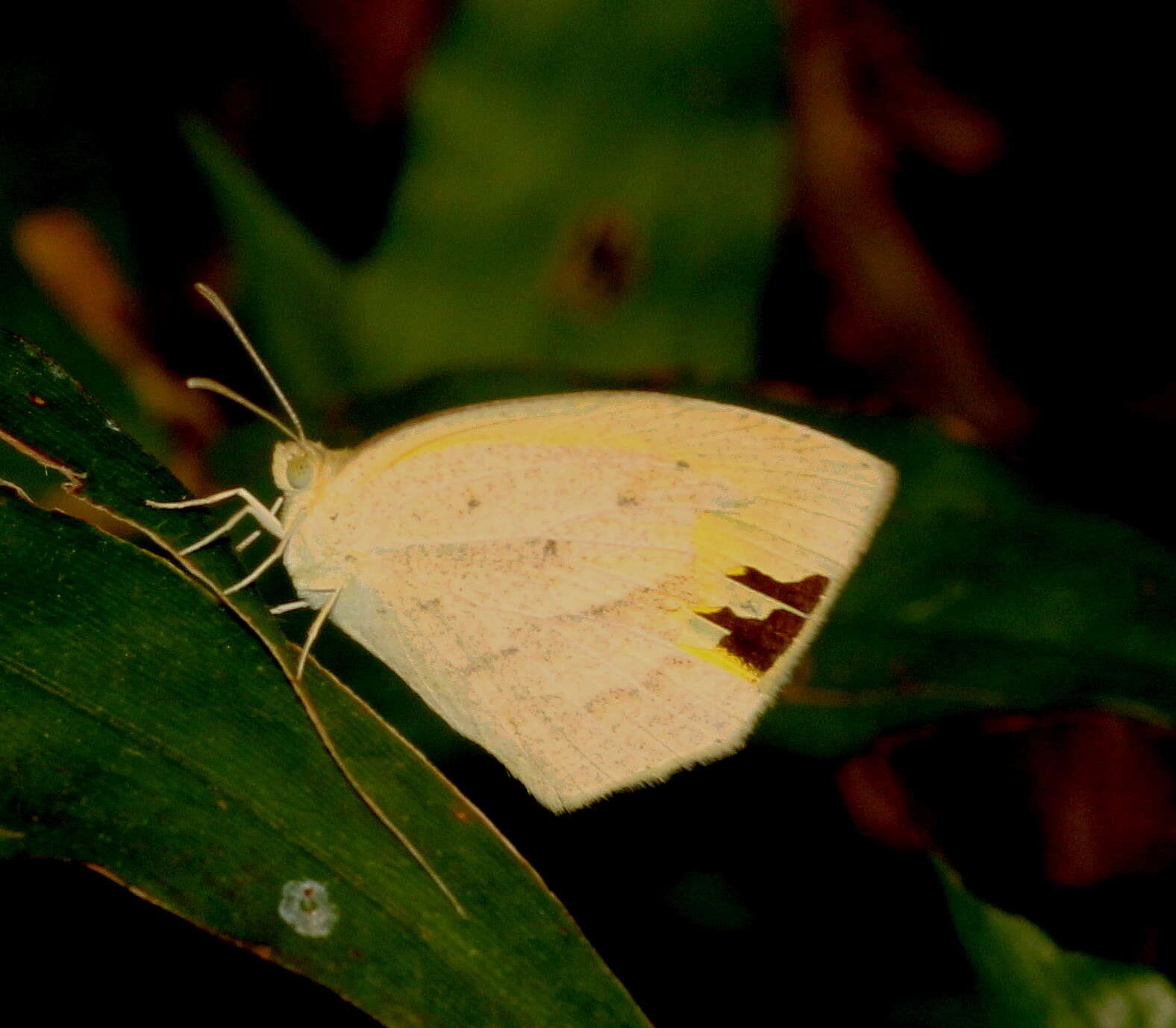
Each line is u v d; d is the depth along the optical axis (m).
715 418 0.22
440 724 0.23
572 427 0.22
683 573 0.22
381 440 0.22
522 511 0.22
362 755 0.21
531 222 0.24
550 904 0.21
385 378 0.24
